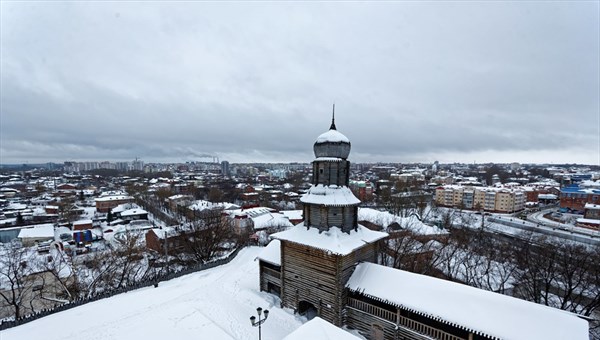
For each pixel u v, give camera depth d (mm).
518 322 17312
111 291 30562
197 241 53844
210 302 29031
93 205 144125
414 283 22125
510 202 112250
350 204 25000
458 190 124688
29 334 23391
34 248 60062
